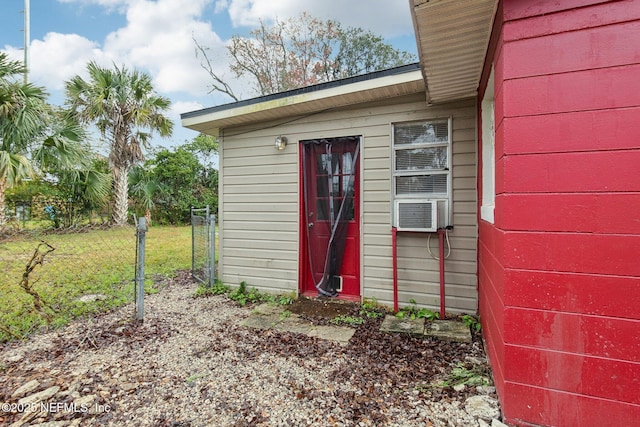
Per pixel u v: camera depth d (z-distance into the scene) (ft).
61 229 13.30
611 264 4.66
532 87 5.04
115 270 17.92
